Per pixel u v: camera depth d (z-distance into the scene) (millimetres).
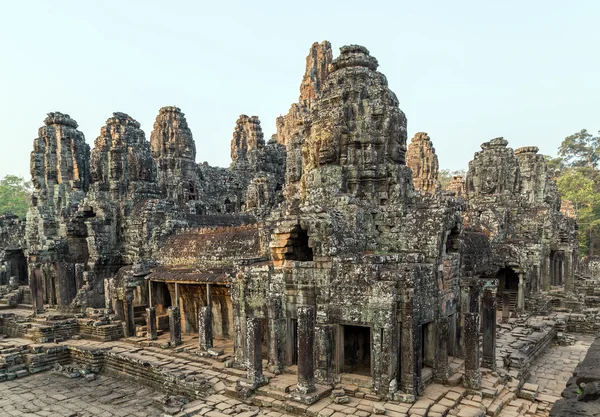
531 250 35312
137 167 33750
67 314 29047
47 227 40500
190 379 18078
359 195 19953
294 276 17438
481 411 14141
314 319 16547
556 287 41844
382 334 14805
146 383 20438
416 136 62031
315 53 65875
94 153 34594
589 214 67688
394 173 19734
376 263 15812
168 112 46812
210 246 25969
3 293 38281
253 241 24344
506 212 38562
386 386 14664
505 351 21188
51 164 42094
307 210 17406
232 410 15148
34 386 20844
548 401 16031
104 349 23328
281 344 17625
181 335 25312
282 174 55438
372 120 20016
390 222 18609
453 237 19141
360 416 13625
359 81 20375
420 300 15297
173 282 25500
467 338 15734
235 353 19125
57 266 31391
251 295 18781
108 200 32531
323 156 20016
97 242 30859
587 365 7219
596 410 5531
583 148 87188
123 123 34594
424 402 14336
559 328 28594
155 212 30328
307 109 60969
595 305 37625
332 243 16438
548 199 50031
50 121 42531
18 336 27750
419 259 16812
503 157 41000
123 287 26156
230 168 55562
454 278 18594
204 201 47219
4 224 48531
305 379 14984
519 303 31672
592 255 68375
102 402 18688
